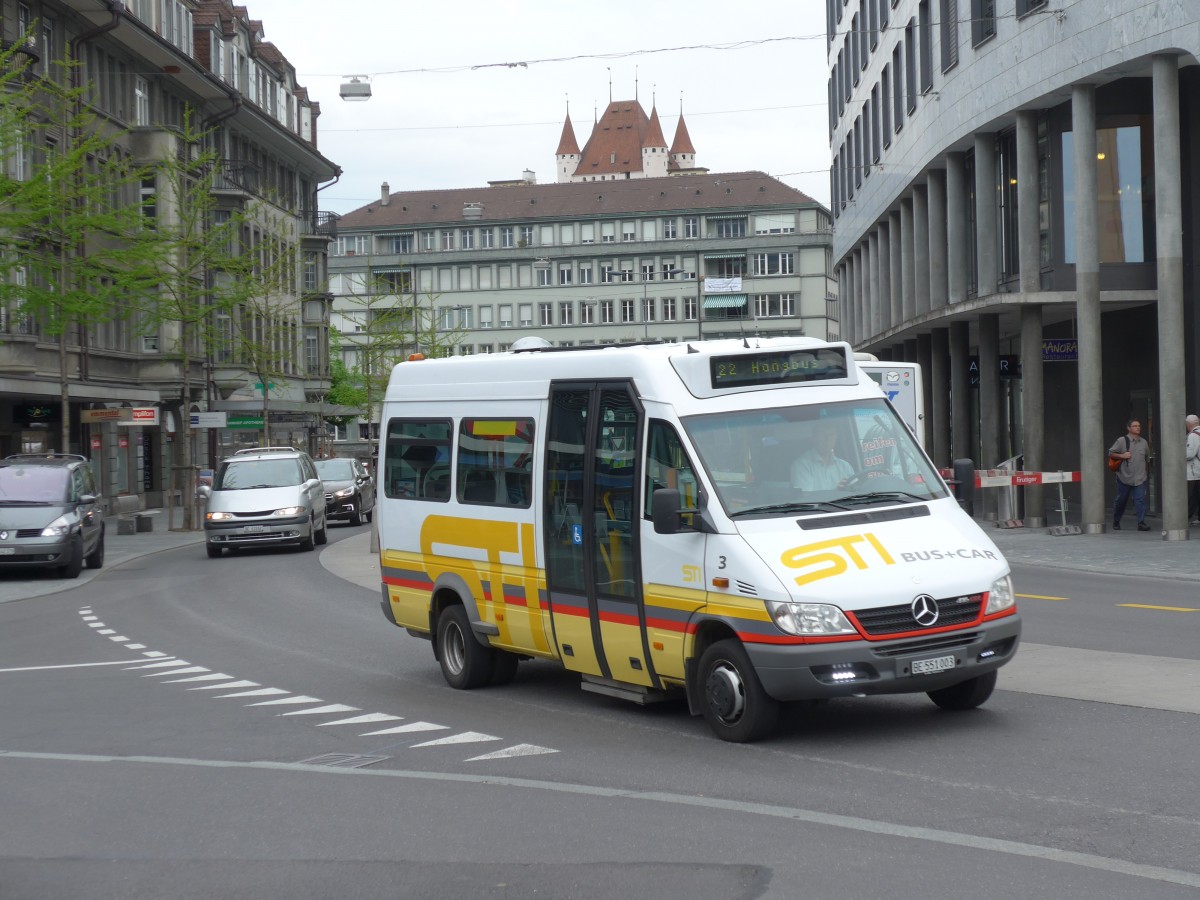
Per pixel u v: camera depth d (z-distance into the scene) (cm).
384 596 1354
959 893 588
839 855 653
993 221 3356
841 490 978
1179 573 1998
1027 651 1285
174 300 4175
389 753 965
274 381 6612
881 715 1005
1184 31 2486
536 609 1130
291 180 7469
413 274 13800
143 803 836
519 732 1023
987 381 3350
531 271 13600
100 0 4659
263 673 1410
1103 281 2975
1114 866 619
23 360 3988
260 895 634
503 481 1173
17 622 2058
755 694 920
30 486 2816
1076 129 2820
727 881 620
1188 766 809
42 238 3469
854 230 5659
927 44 3919
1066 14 2827
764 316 13250
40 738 1083
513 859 675
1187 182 2802
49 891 654
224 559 3139
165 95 5631
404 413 1326
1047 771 811
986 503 3431
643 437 1015
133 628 1900
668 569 982
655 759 898
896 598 895
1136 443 2808
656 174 19175
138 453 5412
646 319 12406
